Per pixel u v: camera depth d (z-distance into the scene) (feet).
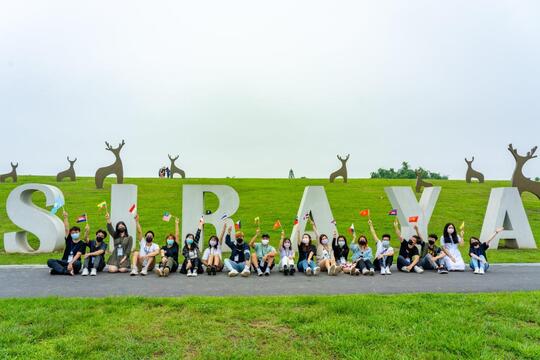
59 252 53.47
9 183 115.55
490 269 42.86
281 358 18.80
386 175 273.95
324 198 53.11
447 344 20.11
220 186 55.67
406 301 26.61
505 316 24.36
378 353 19.20
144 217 76.13
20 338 20.26
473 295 28.50
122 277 36.94
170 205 88.43
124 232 41.27
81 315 23.48
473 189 114.42
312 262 39.68
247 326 22.40
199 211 54.75
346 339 20.61
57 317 22.95
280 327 22.40
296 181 133.18
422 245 43.24
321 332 21.53
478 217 81.82
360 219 78.33
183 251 40.11
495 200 60.90
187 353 19.36
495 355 19.15
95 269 38.19
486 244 41.37
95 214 76.69
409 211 57.98
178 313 24.21
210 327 22.11
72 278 36.32
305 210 52.65
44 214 54.08
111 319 22.95
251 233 67.31
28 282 34.24
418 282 34.88
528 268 43.50
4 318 22.99
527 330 22.09
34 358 18.42
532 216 84.53
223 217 46.29
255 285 33.22
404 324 22.53
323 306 25.61
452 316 23.88
